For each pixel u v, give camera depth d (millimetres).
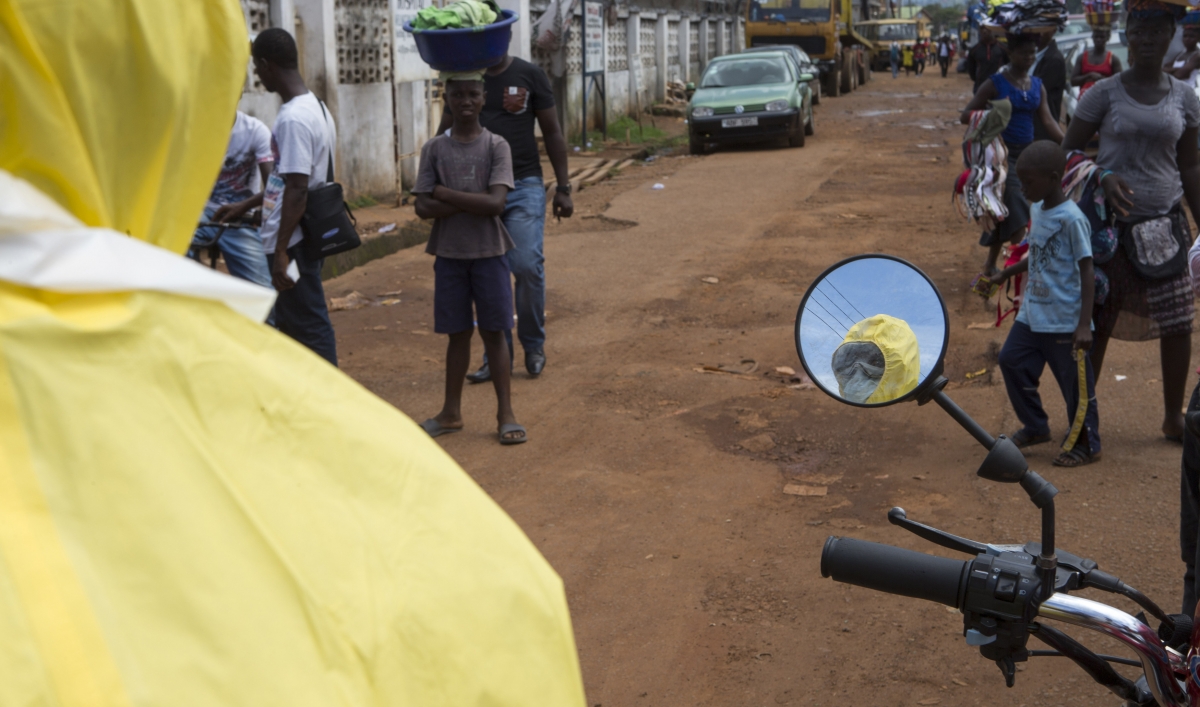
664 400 5699
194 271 882
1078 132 4633
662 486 4559
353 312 7668
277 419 906
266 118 10383
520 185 5840
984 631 1562
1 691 643
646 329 7191
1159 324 4570
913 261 8898
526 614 997
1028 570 1540
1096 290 4547
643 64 24453
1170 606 3398
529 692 963
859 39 32094
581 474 4680
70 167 818
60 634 682
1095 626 1512
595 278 8727
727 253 9578
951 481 4488
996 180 7145
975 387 5684
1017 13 6934
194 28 904
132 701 687
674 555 3914
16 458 721
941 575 1573
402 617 881
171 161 908
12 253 766
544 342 6730
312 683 788
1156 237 4480
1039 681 3043
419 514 966
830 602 3541
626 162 16859
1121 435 4879
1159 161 4484
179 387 836
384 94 12391
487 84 5688
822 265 8953
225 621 759
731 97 17453
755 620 3445
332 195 4742
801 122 17578
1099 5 9391
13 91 789
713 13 30500
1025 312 4586
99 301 813
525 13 16109
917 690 3025
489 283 4883
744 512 4277
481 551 993
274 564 819
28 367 746
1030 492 1509
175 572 751
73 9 799
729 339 6887
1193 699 1531
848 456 4859
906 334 1615
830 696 3020
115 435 768
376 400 1044
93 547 724
